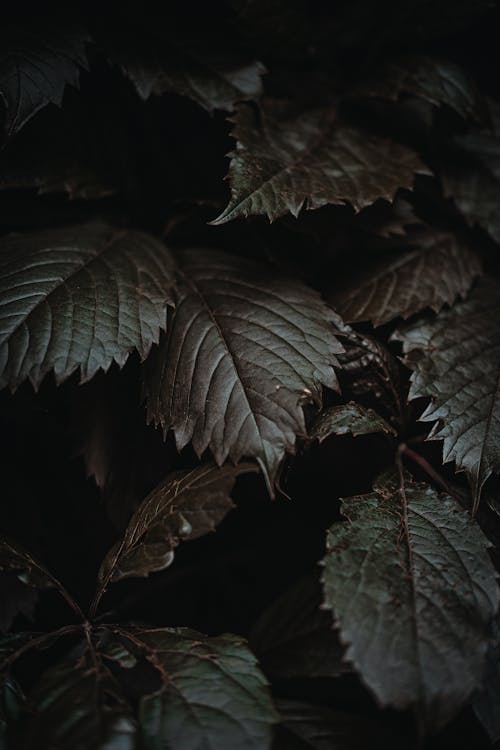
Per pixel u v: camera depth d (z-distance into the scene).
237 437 0.37
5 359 0.37
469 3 0.47
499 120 0.52
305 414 0.40
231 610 0.47
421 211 0.50
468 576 0.35
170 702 0.32
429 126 0.49
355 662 0.31
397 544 0.36
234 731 0.32
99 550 0.46
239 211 0.39
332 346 0.40
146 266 0.42
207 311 0.41
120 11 0.47
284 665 0.38
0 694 0.34
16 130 0.41
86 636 0.36
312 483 0.45
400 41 0.49
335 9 0.52
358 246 0.47
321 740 0.37
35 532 0.45
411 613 0.33
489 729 0.36
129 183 0.49
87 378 0.38
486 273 0.49
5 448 0.46
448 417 0.40
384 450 0.42
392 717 0.41
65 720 0.32
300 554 0.47
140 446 0.43
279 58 0.49
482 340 0.43
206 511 0.36
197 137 0.50
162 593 0.48
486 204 0.48
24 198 0.48
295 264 0.45
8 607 0.41
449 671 0.31
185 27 0.47
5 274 0.40
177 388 0.39
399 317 0.44
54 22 0.43
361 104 0.49
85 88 0.48
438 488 0.41
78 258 0.42
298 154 0.44
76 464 0.47
